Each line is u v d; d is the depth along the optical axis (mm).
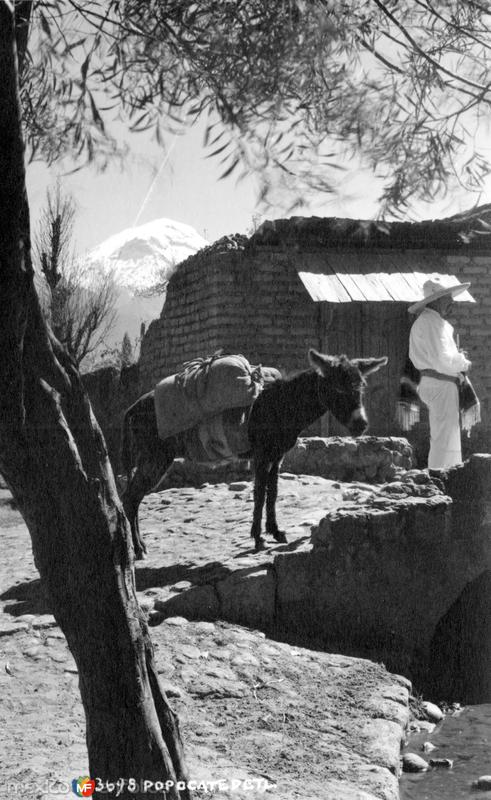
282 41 1946
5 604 6918
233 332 13164
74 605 2344
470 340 14062
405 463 11531
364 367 7145
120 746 2383
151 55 2023
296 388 7078
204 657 5734
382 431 13922
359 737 4816
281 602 6625
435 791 4453
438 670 6914
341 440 11648
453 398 8266
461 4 2307
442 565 7129
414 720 5652
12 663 5547
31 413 2256
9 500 12547
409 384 8547
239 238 12891
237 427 7145
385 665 6422
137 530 7660
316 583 6734
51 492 2279
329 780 4105
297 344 13414
